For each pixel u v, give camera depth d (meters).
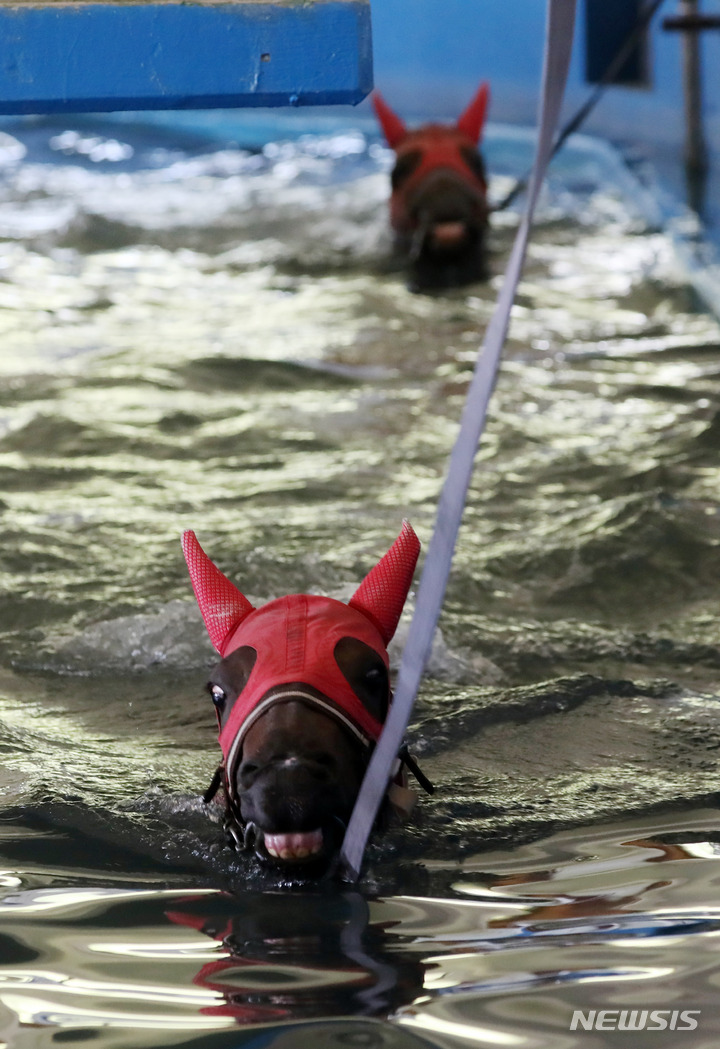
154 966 3.84
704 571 7.94
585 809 5.11
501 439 10.29
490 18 28.14
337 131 28.06
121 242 17.80
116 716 6.25
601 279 15.46
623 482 9.30
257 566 7.85
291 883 4.44
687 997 3.56
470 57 28.81
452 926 4.08
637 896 4.27
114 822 5.02
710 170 20.77
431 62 29.62
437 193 14.90
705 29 19.19
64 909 4.27
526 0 27.25
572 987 3.63
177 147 26.88
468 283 15.12
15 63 5.00
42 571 7.98
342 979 3.72
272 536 8.40
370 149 25.83
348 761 4.28
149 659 6.91
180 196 21.11
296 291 15.09
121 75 5.04
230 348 12.80
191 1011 3.57
